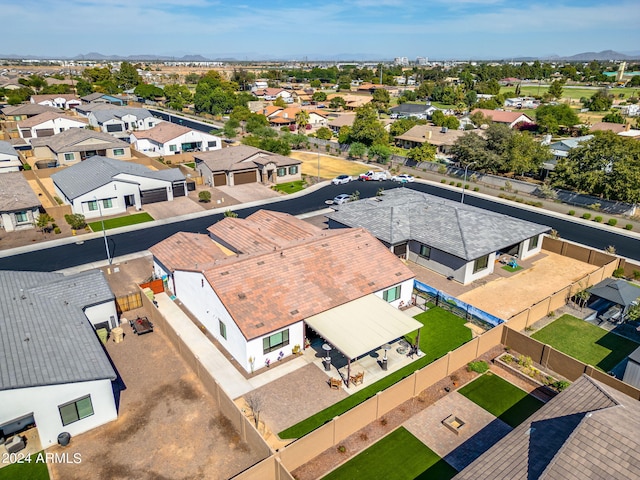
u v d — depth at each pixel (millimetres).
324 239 36344
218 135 108188
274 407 25203
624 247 49688
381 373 28297
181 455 21922
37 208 52844
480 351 29875
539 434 19172
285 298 30250
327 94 198250
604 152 61594
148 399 25703
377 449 22516
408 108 138500
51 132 99812
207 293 30969
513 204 64500
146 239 49844
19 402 21109
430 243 42219
